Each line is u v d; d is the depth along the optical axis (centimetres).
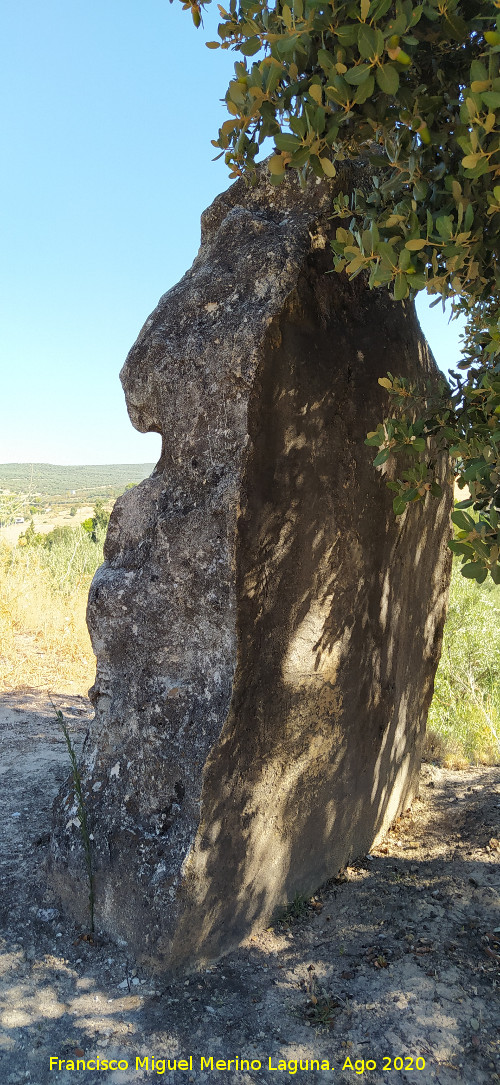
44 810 374
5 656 673
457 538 216
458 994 253
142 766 271
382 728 358
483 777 457
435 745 524
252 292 269
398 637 367
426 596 407
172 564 267
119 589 280
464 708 625
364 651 330
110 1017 237
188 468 269
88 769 291
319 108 184
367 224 235
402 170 208
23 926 279
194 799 254
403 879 331
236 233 290
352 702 325
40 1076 214
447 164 205
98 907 275
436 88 207
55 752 457
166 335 280
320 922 296
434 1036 235
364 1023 240
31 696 579
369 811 357
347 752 327
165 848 258
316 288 282
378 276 196
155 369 278
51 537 1158
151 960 255
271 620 269
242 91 200
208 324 271
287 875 300
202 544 259
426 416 277
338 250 209
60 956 264
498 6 160
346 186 295
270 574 266
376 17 166
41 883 299
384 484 329
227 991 252
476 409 252
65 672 648
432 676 434
